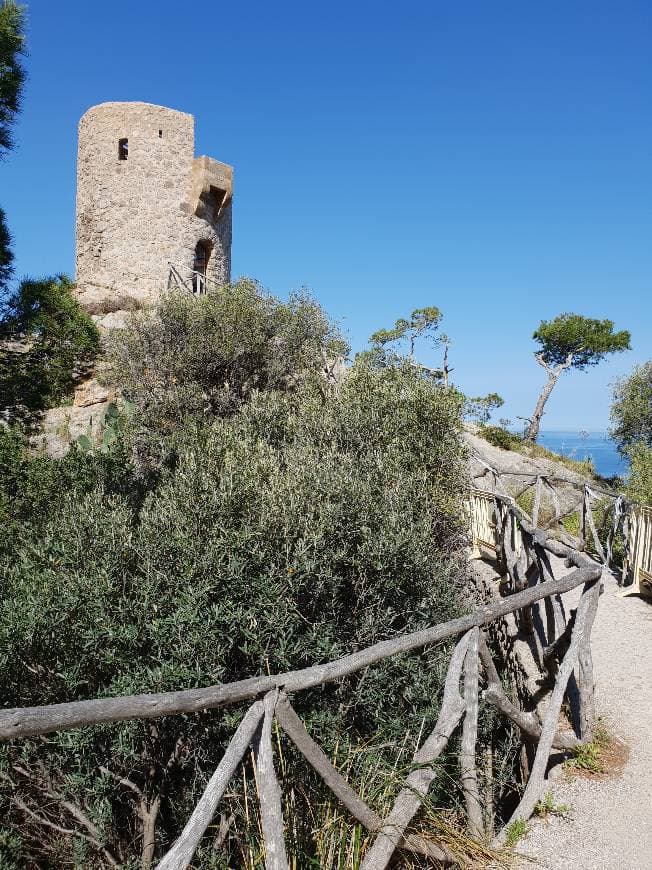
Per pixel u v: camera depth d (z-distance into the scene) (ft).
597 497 28.89
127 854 12.23
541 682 14.56
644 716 13.34
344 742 11.56
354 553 15.06
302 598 13.80
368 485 18.02
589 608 12.45
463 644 10.45
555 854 9.17
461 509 22.76
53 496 23.73
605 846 9.29
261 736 6.95
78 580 13.00
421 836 9.11
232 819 10.25
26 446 31.19
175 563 13.70
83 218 62.95
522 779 12.59
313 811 9.46
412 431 24.12
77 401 46.57
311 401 27.35
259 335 38.65
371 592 14.58
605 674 15.60
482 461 33.32
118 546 14.34
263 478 16.70
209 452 18.44
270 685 7.27
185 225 63.05
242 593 12.82
